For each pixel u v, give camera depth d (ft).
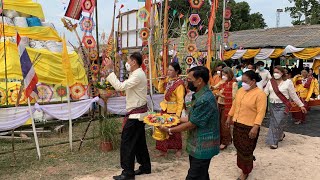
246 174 16.96
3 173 17.31
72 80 21.17
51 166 18.49
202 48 52.90
